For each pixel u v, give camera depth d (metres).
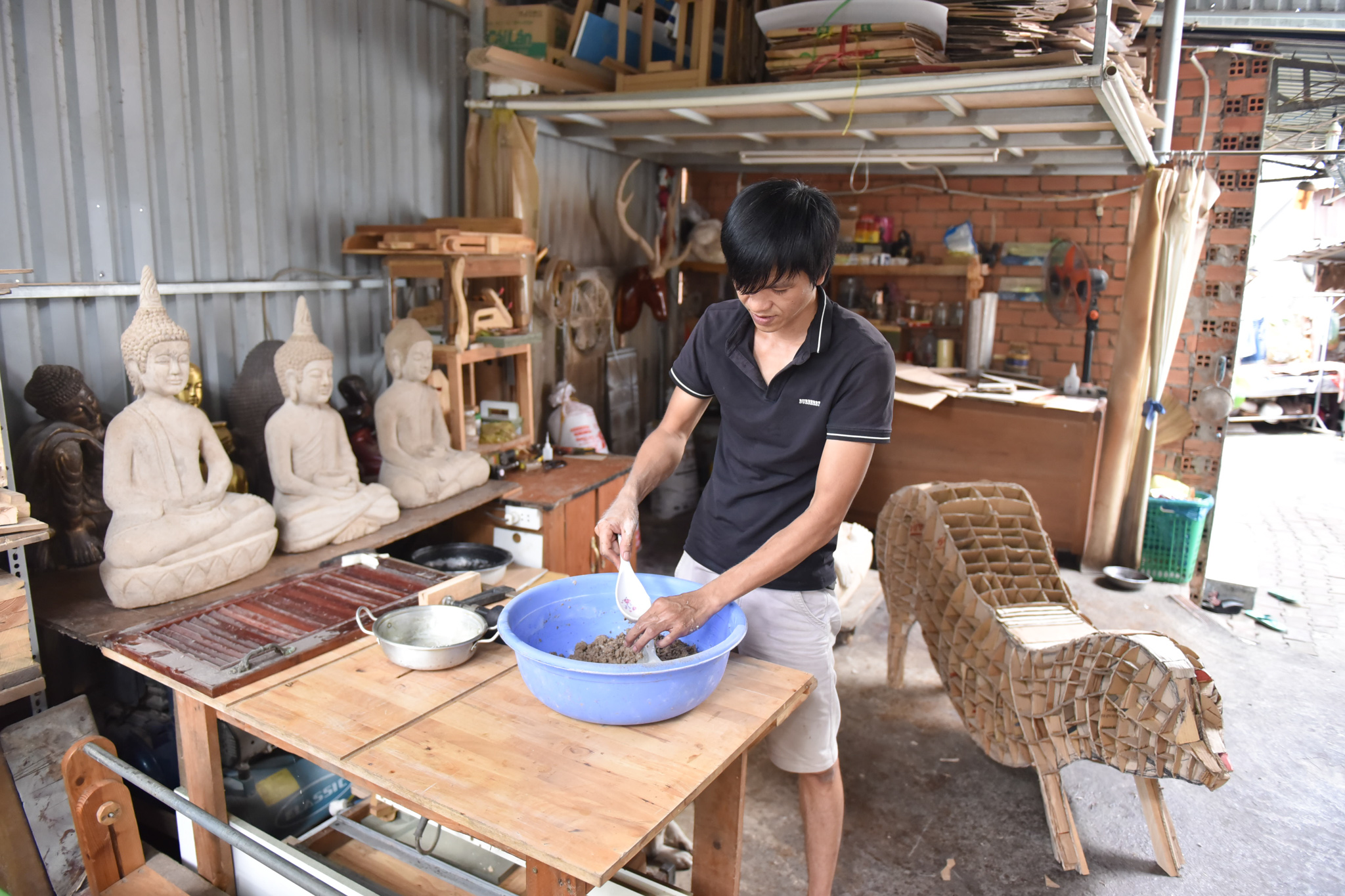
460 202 4.01
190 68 2.75
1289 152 4.13
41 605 2.12
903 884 2.36
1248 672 3.64
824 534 1.64
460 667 1.70
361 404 3.22
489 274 3.39
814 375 1.67
